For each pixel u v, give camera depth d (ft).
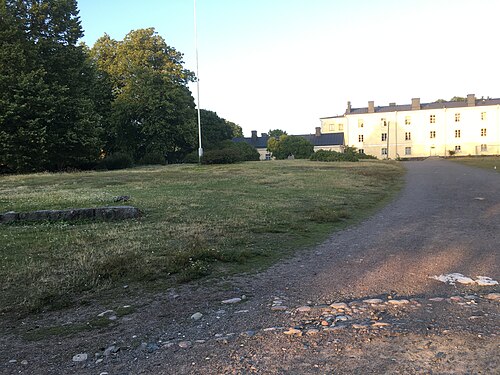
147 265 21.12
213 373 10.91
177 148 174.50
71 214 34.32
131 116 153.58
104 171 104.73
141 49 166.61
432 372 10.43
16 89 95.45
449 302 15.40
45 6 104.88
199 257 22.47
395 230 30.78
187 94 175.63
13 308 16.17
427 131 265.95
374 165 124.88
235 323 14.28
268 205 43.47
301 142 211.61
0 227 31.60
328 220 35.17
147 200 46.03
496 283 17.67
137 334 13.69
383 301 15.78
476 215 36.40
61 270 20.39
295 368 10.95
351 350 11.78
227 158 129.08
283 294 17.21
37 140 97.19
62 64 107.86
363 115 278.26
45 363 11.89
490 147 254.88
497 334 12.48
